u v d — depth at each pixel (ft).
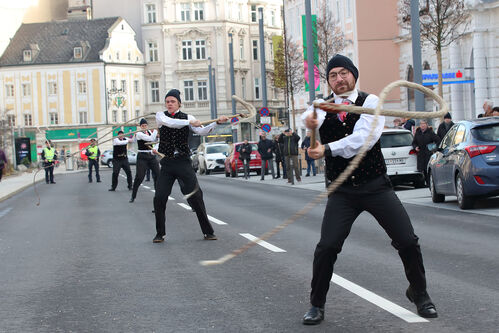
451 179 52.42
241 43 302.25
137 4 317.22
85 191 95.30
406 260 19.21
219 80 294.66
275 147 114.52
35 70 298.35
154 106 300.61
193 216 53.26
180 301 23.25
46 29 306.76
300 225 45.32
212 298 23.53
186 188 38.37
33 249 37.91
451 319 19.45
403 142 74.95
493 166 48.39
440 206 54.29
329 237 18.79
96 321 20.94
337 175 18.84
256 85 305.53
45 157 126.21
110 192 90.38
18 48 303.89
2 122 214.69
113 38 294.66
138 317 21.21
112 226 48.37
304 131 204.13
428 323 19.04
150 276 28.22
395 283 24.88
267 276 27.20
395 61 158.40
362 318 19.88
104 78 290.76
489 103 67.36
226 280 26.68
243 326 19.56
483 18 110.83
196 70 295.48
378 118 16.80
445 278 25.62
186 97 297.94
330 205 18.97
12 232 46.98
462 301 21.71
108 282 27.30
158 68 299.58
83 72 293.23
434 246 33.71
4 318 21.80
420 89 16.96
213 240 38.73
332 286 24.61
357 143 18.24
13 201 82.17
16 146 235.81
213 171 157.89
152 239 40.27
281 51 196.13
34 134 282.56
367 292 23.44
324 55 139.85
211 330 19.30
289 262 30.32
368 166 18.62
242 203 65.36
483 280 25.07
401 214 18.78
